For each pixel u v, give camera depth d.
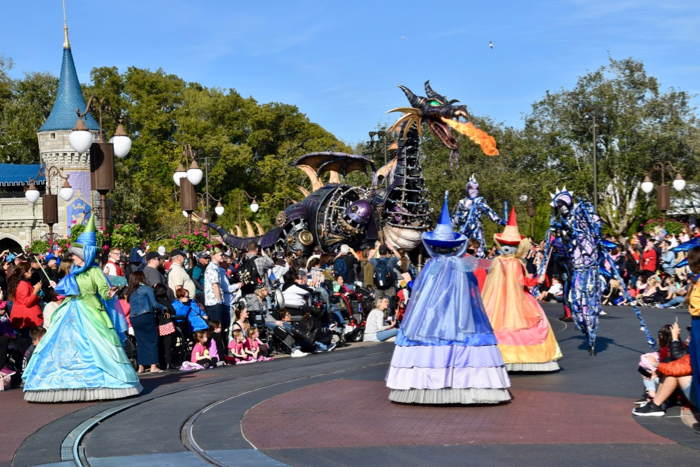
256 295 13.98
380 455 6.40
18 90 77.06
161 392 9.78
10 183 65.25
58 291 9.26
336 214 24.91
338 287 16.05
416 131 22.69
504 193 44.94
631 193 44.75
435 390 8.19
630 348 12.81
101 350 9.24
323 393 9.40
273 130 77.06
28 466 6.30
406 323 8.49
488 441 6.78
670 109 42.53
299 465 6.16
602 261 12.17
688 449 6.41
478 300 8.45
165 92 76.88
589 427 7.25
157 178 70.94
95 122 62.41
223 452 6.62
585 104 43.97
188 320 13.04
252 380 10.73
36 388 9.10
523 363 10.30
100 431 7.53
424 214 22.91
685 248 20.92
